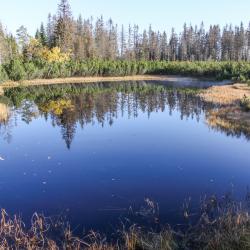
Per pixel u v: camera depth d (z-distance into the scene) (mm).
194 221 11570
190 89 55594
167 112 34562
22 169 17641
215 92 46969
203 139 23297
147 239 10188
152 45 122312
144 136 24547
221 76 70938
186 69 84750
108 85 65312
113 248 9781
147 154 20062
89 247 9922
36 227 11414
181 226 11289
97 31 112188
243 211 11461
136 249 9906
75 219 12125
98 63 85625
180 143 22438
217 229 10625
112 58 108562
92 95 49031
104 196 14117
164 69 89250
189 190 14578
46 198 14016
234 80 65250
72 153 20453
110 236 10867
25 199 13938
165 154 20062
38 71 74688
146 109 36625
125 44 121062
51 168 17797
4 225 11156
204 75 79625
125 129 26984
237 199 13336
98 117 32062
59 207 13141
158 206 12984
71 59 92250
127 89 57375
